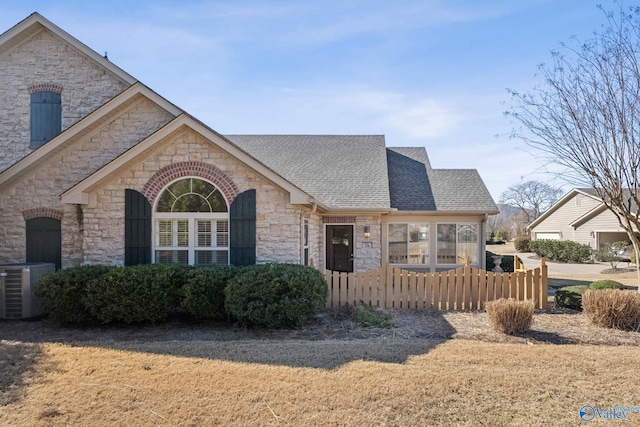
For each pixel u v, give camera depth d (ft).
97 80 43.83
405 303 35.68
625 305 27.73
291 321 28.86
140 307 28.27
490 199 55.16
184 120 33.65
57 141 38.29
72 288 28.35
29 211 39.52
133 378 18.17
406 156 67.26
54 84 43.68
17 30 42.88
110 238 34.22
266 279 27.89
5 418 14.61
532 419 14.71
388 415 14.88
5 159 43.19
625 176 33.04
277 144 65.10
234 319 30.27
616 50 32.94
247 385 17.37
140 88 38.52
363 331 27.73
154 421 14.43
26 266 31.99
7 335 27.07
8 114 43.52
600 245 113.19
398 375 18.40
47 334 27.37
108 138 39.63
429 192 57.11
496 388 17.10
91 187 33.65
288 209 34.63
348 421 14.46
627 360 20.57
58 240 39.60
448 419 14.67
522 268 44.50
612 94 32.91
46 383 17.65
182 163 34.58
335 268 52.49
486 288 35.68
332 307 35.45
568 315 32.58
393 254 54.85
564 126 35.19
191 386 17.28
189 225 34.71
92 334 27.37
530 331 27.20
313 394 16.47
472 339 25.59
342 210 49.19
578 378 18.22
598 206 110.52
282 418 14.65
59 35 43.32
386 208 49.34
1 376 18.47
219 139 33.73
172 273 29.35
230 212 34.50
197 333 27.48
